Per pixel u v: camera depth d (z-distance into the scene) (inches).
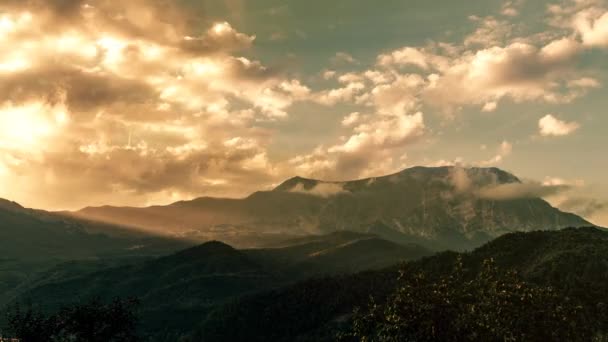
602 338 2235.5
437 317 2004.2
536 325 1991.9
